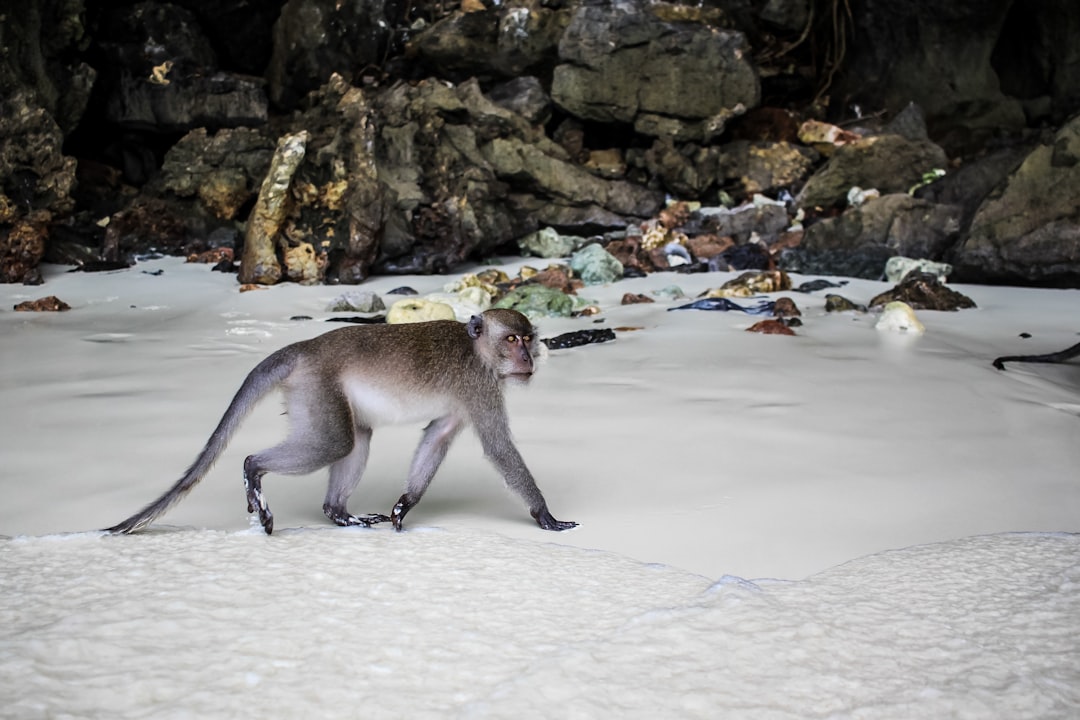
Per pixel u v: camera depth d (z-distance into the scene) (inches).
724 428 294.7
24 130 594.2
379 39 750.5
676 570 190.7
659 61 716.7
